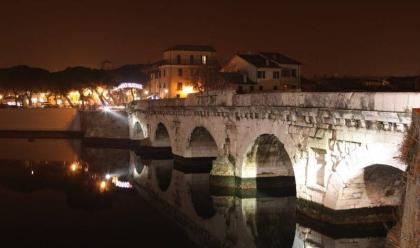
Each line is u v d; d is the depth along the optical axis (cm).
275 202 4675
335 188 3253
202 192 5388
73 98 15962
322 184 3447
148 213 4628
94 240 3762
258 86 10831
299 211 3672
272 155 4772
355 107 3003
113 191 5647
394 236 2184
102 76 14925
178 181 6084
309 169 3566
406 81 8625
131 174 6750
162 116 7500
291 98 3747
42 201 5134
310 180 3553
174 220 4369
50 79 15088
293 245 3575
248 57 11275
